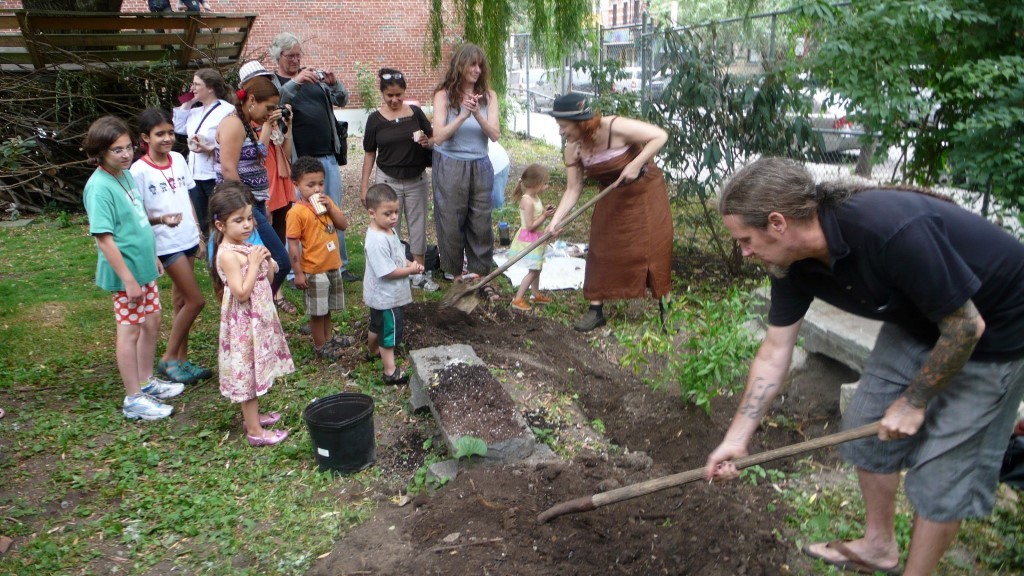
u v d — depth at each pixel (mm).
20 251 8648
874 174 7211
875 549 3035
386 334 4910
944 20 5305
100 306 6750
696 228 7836
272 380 4348
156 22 10250
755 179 2428
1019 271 2432
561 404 4703
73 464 4148
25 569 3264
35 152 10641
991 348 2492
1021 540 3234
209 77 6434
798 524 3412
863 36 5688
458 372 4527
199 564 3330
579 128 5316
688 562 3076
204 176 6465
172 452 4281
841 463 3938
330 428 3902
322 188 5363
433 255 7465
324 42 18547
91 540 3506
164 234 4887
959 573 3070
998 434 2613
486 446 3811
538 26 11055
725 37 7855
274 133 6215
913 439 2787
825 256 2525
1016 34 5391
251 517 3662
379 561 3232
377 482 3977
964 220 2428
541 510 3430
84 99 10672
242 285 4129
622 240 5680
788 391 4613
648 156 5344
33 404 4887
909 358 2734
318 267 5316
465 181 6680
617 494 3023
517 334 5840
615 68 8805
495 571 3047
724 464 2865
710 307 4789
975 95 5418
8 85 10273
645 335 4656
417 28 18969
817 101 7680
